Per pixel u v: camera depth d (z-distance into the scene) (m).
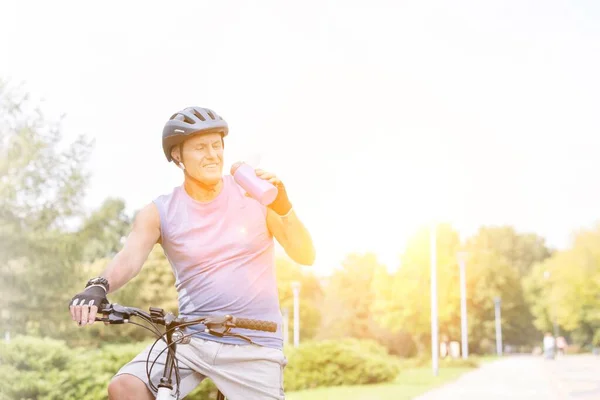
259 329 2.69
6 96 19.05
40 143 19.05
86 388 10.77
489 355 80.88
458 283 56.31
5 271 18.78
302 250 2.97
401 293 47.94
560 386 19.59
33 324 19.91
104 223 20.31
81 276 20.19
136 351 11.86
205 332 2.83
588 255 62.84
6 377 10.23
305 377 21.67
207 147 2.88
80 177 19.56
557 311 69.62
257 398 2.82
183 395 2.82
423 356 46.41
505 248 109.25
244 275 2.89
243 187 2.80
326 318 64.75
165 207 2.95
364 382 22.59
